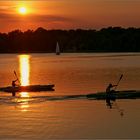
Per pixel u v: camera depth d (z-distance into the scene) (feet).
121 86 244.01
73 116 146.82
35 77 327.06
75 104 173.06
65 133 120.37
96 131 123.24
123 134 120.06
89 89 227.40
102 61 590.96
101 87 238.07
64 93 209.05
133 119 141.38
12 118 143.84
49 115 148.87
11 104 174.91
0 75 362.53
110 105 170.30
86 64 514.27
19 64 562.25
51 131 123.54
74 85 251.19
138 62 546.67
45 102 179.32
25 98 190.80
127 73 352.08
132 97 189.88
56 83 267.59
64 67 460.55
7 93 211.61
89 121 138.00
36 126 130.21
